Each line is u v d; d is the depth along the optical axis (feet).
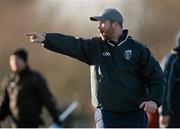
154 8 277.23
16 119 88.63
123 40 65.72
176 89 84.69
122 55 65.41
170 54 85.20
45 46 65.10
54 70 246.47
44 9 285.64
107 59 65.51
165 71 84.69
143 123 66.44
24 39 267.39
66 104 130.21
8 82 89.10
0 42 266.16
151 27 274.98
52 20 284.20
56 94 238.07
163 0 276.62
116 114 65.46
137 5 275.80
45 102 88.02
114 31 65.67
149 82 65.41
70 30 282.56
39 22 283.18
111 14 65.57
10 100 89.10
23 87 87.81
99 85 65.51
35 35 64.69
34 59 255.91
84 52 65.98
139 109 65.92
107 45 65.82
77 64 242.99
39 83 87.86
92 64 66.18
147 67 65.41
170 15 276.21
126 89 65.10
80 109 162.30
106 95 65.31
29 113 87.86
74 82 240.53
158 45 272.10
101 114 65.72
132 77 65.36
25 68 88.12
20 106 88.02
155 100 64.59
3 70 240.12
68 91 239.09
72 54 65.77
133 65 65.36
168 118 84.64
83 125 139.23
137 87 65.57
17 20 279.08
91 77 66.39
